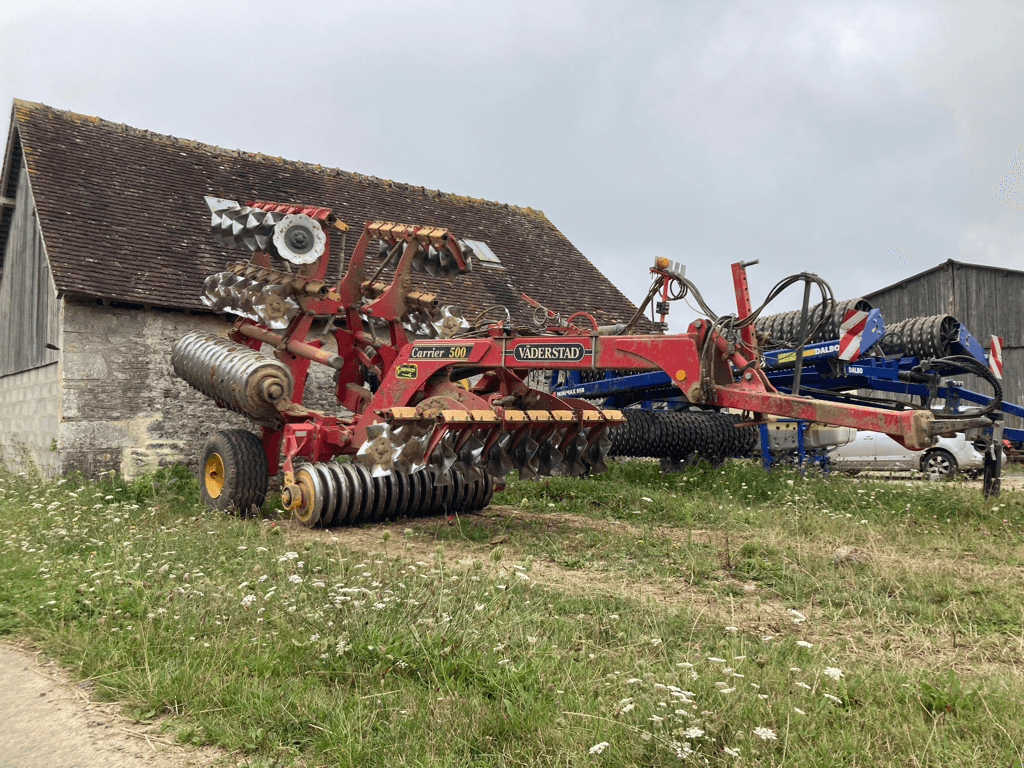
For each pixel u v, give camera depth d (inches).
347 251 601.9
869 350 416.5
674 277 273.3
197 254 506.9
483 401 295.1
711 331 259.6
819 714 121.6
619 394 494.6
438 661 142.0
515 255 730.2
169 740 120.7
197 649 151.2
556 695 128.5
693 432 475.2
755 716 118.9
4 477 515.8
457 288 633.6
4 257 655.1
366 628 154.9
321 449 332.5
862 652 160.4
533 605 187.6
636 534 296.2
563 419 299.6
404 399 320.2
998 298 961.5
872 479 480.7
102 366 458.6
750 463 464.1
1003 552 253.6
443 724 118.3
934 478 507.8
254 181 613.6
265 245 337.1
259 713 125.2
